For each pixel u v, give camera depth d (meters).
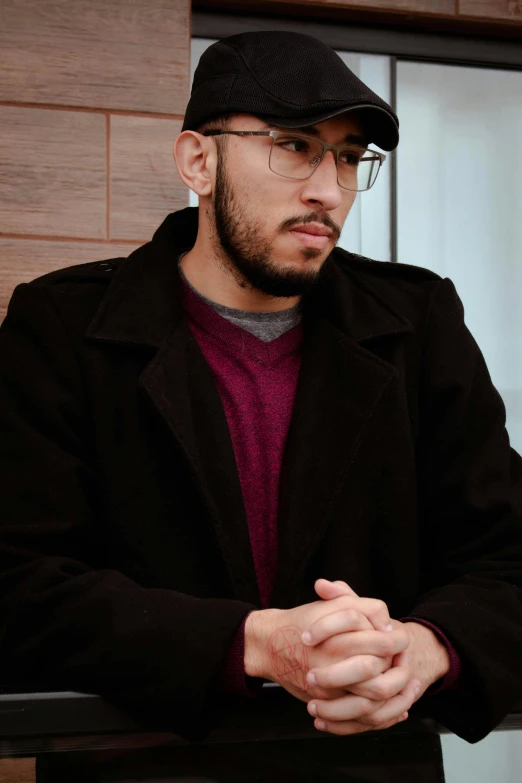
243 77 1.47
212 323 1.55
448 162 2.57
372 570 1.50
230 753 1.10
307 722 1.11
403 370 1.57
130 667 1.13
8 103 2.21
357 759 1.12
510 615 1.29
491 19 2.51
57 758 1.08
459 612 1.25
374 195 2.51
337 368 1.53
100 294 1.57
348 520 1.48
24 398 1.46
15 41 2.22
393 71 2.54
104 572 1.27
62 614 1.21
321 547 1.47
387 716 1.11
